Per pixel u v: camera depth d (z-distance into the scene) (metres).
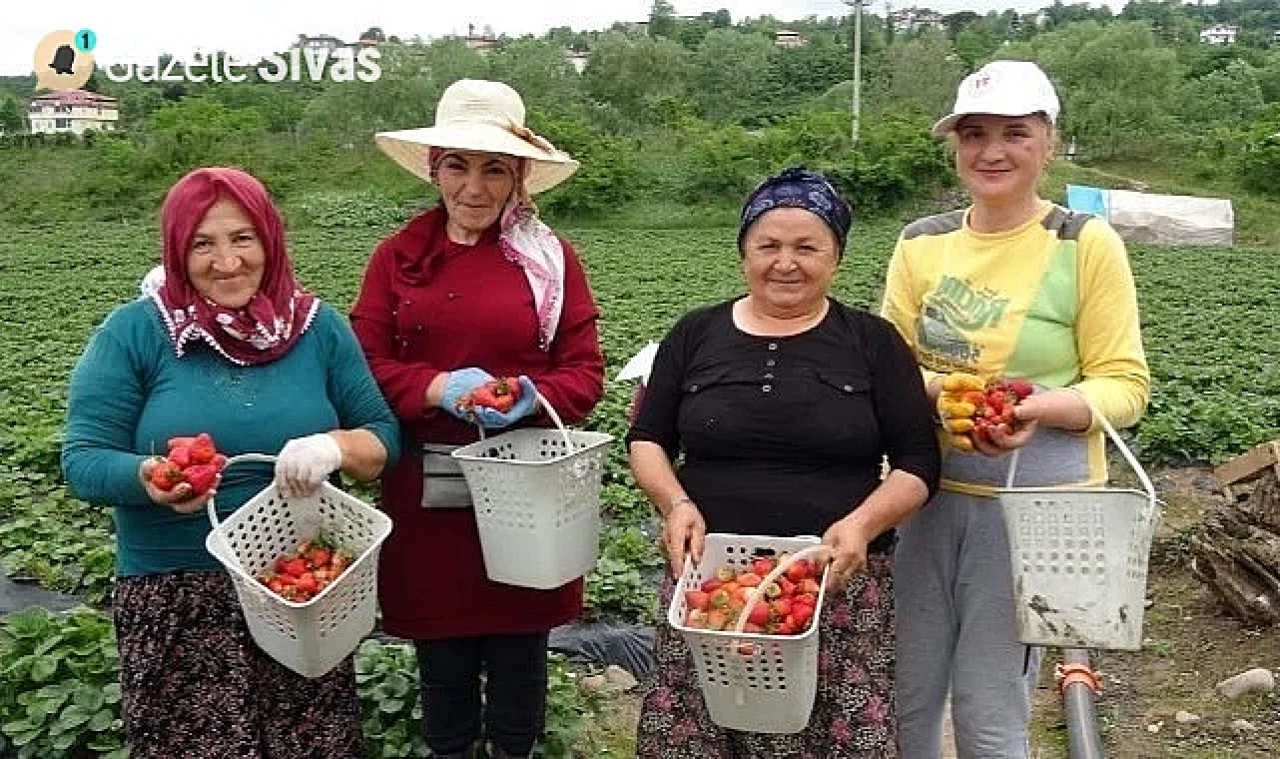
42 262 29.20
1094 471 4.00
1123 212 35.03
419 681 4.97
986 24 143.50
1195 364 14.97
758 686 3.50
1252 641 6.48
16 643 5.48
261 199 3.81
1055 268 3.94
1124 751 5.48
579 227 39.59
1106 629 3.69
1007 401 3.71
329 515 4.00
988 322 3.99
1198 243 34.88
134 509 3.84
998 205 3.98
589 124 52.72
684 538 3.77
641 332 17.97
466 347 4.45
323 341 4.07
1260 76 70.94
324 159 44.97
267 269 3.86
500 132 4.38
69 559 8.27
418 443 4.50
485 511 4.26
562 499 4.19
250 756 3.90
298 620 3.59
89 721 5.02
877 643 3.86
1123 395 3.84
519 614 4.57
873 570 3.88
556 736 5.19
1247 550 6.62
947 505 4.12
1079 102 53.53
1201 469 10.45
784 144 41.97
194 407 3.81
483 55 68.38
